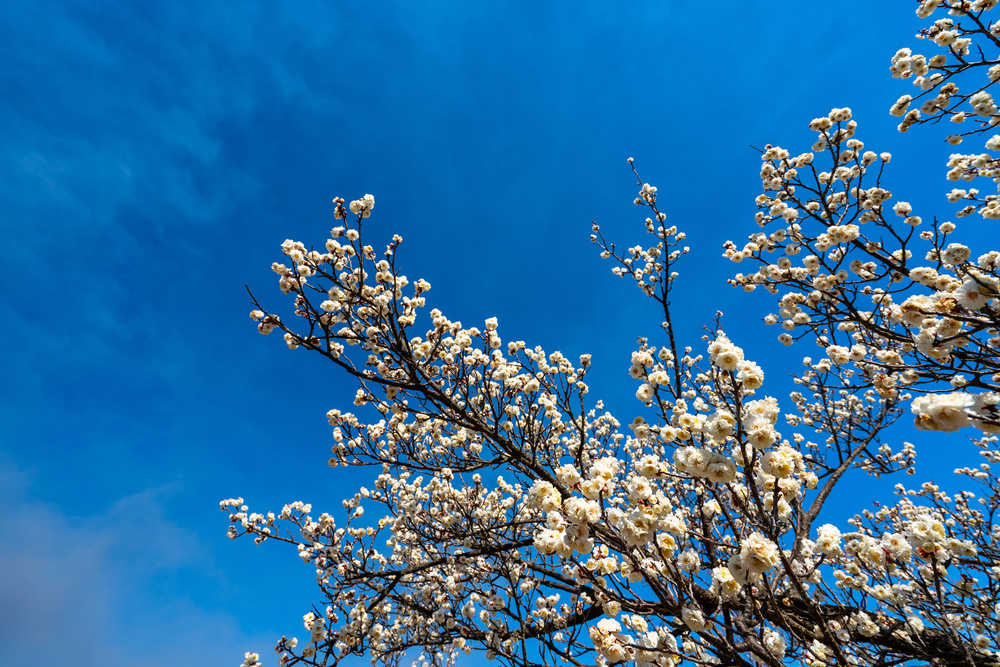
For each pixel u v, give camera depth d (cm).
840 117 535
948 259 364
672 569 227
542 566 549
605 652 233
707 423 222
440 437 685
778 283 555
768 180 607
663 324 621
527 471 576
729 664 223
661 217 708
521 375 624
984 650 342
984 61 416
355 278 500
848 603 346
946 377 341
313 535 689
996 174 502
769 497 262
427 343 570
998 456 768
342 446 612
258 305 426
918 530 264
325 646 540
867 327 429
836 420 784
